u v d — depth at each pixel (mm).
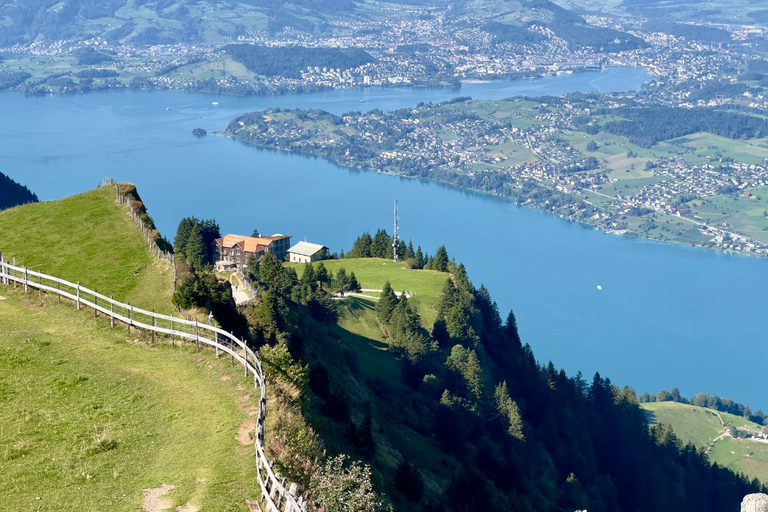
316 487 35781
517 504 101250
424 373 125438
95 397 44031
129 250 75062
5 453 38125
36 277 66000
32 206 89500
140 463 36906
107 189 95188
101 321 55812
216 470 35531
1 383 45812
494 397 128125
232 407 42375
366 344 134875
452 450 106688
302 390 52125
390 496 67562
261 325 76250
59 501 33812
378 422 93188
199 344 51125
